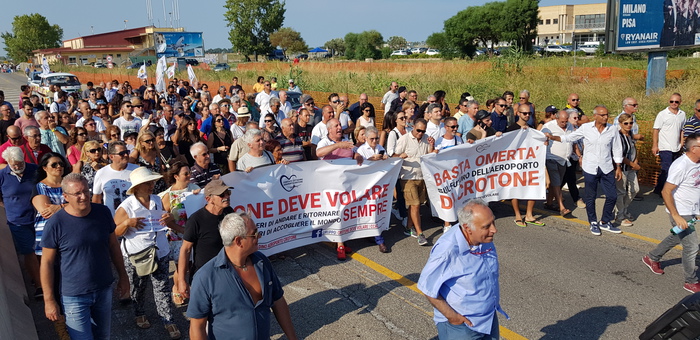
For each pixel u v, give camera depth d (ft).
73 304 13.76
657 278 20.65
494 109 32.22
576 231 26.08
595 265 21.90
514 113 34.91
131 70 150.71
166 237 17.12
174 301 19.42
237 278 10.78
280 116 38.81
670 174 19.10
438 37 245.86
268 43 263.70
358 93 81.97
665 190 19.26
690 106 47.39
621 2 50.19
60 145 30.42
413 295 19.63
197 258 15.10
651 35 52.60
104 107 37.88
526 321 17.53
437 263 11.87
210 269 10.71
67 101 55.42
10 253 21.24
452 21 187.52
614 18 50.62
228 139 29.94
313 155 28.45
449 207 24.41
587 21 297.12
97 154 21.65
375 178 23.54
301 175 22.16
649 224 26.84
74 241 13.58
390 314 18.20
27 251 19.43
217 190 14.87
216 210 15.06
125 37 273.33
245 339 10.81
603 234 25.54
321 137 28.55
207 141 29.45
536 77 75.46
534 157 26.30
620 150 25.04
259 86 70.33
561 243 24.44
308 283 20.81
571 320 17.54
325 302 19.17
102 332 14.65
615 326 17.12
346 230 23.34
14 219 19.06
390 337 16.72
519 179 26.43
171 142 27.61
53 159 17.69
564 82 70.28
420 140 24.50
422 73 92.89
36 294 19.67
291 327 11.93
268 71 126.93
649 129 34.01
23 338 16.01
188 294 14.93
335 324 17.58
